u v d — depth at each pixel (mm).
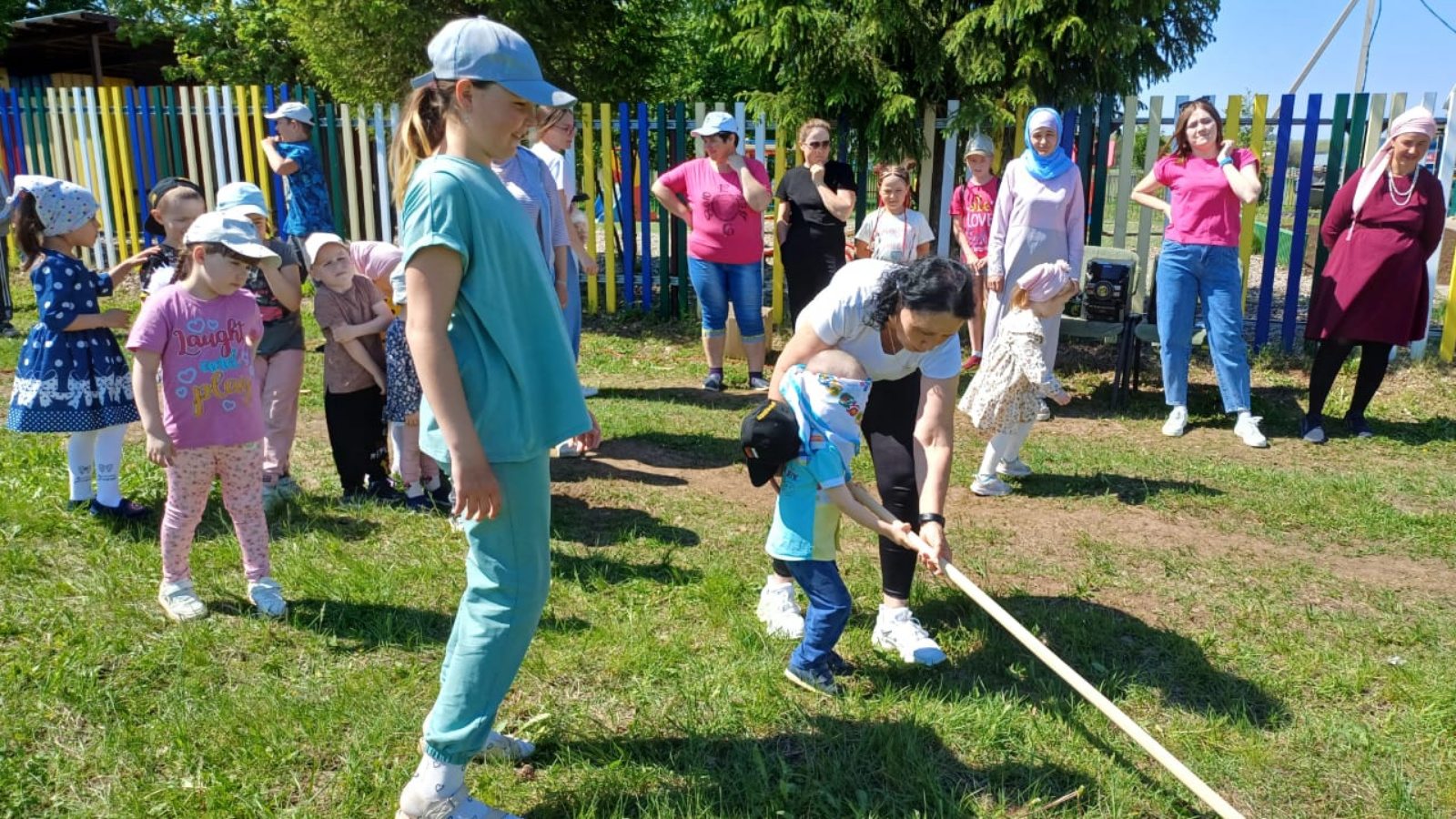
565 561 4648
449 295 2453
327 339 5215
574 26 13516
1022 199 7078
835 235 7809
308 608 4074
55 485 5238
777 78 9719
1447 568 4832
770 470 3381
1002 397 5531
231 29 18375
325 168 11461
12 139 12500
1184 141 7000
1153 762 3250
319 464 5965
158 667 3629
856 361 3469
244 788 3008
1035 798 3045
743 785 3084
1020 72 8773
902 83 9078
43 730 3266
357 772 3080
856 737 3334
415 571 4426
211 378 3852
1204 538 5172
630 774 3113
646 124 10070
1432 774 3230
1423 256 6730
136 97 11805
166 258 4949
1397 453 6734
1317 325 6895
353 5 12836
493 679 2725
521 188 5688
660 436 6805
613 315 10523
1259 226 18531
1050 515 5473
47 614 3957
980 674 3736
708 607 4195
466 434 2482
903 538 3352
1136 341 8078
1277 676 3779
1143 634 4047
